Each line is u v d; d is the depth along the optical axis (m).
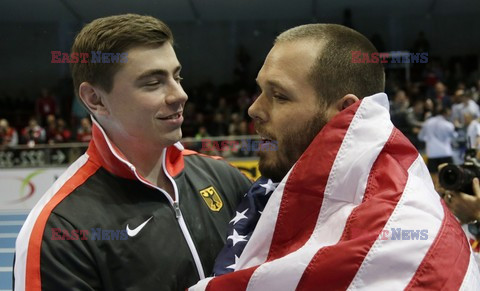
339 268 0.98
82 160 1.33
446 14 11.72
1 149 7.25
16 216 6.88
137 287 1.19
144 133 1.23
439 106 8.48
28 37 11.24
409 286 0.96
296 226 1.12
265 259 1.13
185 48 12.27
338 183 1.08
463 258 1.02
